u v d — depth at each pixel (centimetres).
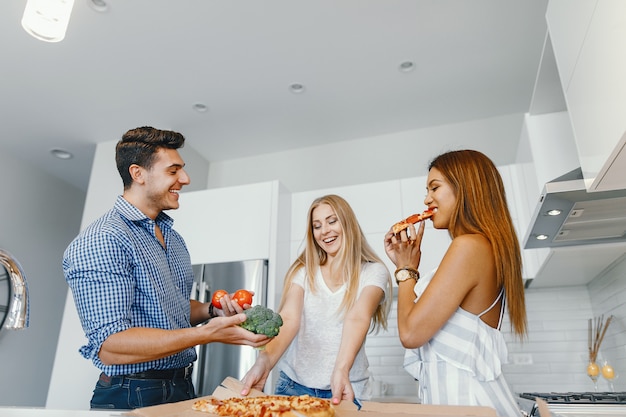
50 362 418
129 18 253
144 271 138
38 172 430
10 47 274
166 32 263
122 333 119
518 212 271
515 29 261
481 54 281
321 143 388
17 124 357
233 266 291
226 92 319
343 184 373
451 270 106
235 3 242
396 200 294
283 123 357
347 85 311
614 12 112
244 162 411
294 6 244
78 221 474
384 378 290
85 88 314
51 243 435
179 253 167
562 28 157
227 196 316
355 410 100
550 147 226
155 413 92
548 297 288
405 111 341
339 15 251
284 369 149
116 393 129
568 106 157
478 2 242
